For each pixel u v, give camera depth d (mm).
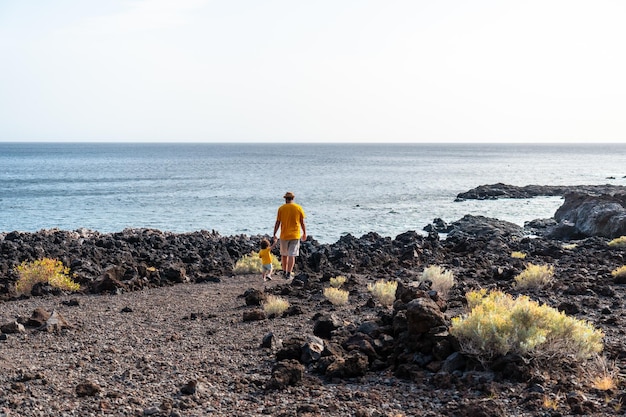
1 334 10461
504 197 75625
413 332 8609
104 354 9539
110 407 7074
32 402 7203
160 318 12422
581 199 45938
